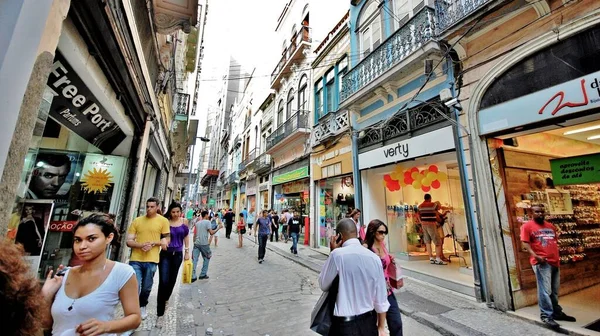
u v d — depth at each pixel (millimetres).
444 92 5203
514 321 3719
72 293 1529
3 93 1407
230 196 28125
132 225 3678
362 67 7770
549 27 3885
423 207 7289
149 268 3617
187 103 12297
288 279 6199
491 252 4316
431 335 3455
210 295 5020
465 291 4867
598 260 5277
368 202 7887
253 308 4348
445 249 7367
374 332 2076
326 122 10086
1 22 1459
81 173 5012
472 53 4949
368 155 7629
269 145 15219
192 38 11484
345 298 2111
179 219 4312
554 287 3627
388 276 2811
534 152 5031
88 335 1358
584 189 5578
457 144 5066
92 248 1564
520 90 4152
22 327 863
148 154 7453
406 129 6438
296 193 13117
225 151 34438
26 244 3162
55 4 1862
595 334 3137
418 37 5797
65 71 2879
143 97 4934
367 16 8523
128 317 1561
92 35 2705
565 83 3611
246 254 9688
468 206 4809
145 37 4793
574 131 4781
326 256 8930
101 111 3988
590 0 3500
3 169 1429
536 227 3783
